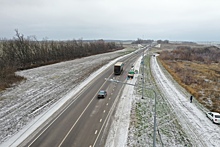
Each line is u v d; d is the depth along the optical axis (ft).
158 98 128.67
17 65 215.10
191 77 197.06
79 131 81.25
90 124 87.71
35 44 263.70
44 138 75.66
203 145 76.38
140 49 549.54
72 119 92.79
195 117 102.32
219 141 79.77
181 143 76.13
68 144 71.61
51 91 136.15
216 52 446.19
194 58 357.20
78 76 184.85
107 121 91.04
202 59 351.25
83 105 111.24
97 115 97.60
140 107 109.81
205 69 250.98
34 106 108.06
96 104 112.98
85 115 97.50
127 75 191.62
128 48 589.73
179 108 114.11
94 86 151.33
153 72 217.77
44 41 341.41
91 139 75.10
